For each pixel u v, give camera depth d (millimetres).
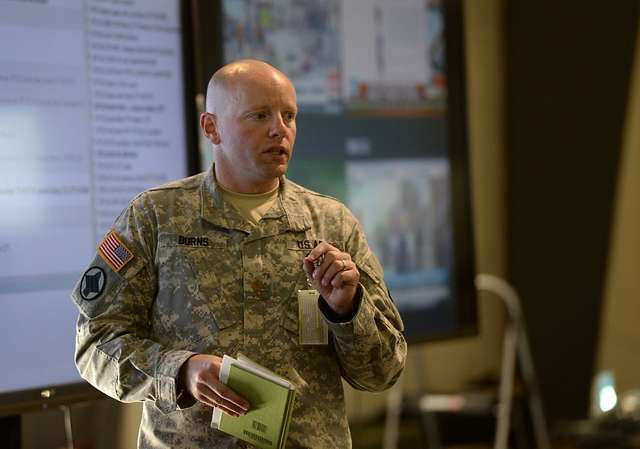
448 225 8047
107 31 5727
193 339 3467
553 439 9695
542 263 10227
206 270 3518
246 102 3465
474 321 8102
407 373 9570
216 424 3389
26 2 5375
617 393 9461
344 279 3291
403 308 7727
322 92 7344
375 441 8789
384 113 7707
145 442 3559
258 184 3623
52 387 5273
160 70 5965
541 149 10234
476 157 10422
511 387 8906
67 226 5480
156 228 3570
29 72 5371
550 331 10117
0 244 5199
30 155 5348
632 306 9484
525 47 10367
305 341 3531
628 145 9352
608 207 9523
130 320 3518
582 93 9805
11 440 5258
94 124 5641
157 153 5922
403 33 7828
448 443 9367
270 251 3586
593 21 9680
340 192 7422
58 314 5387
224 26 6676
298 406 3492
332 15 7418
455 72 8141
